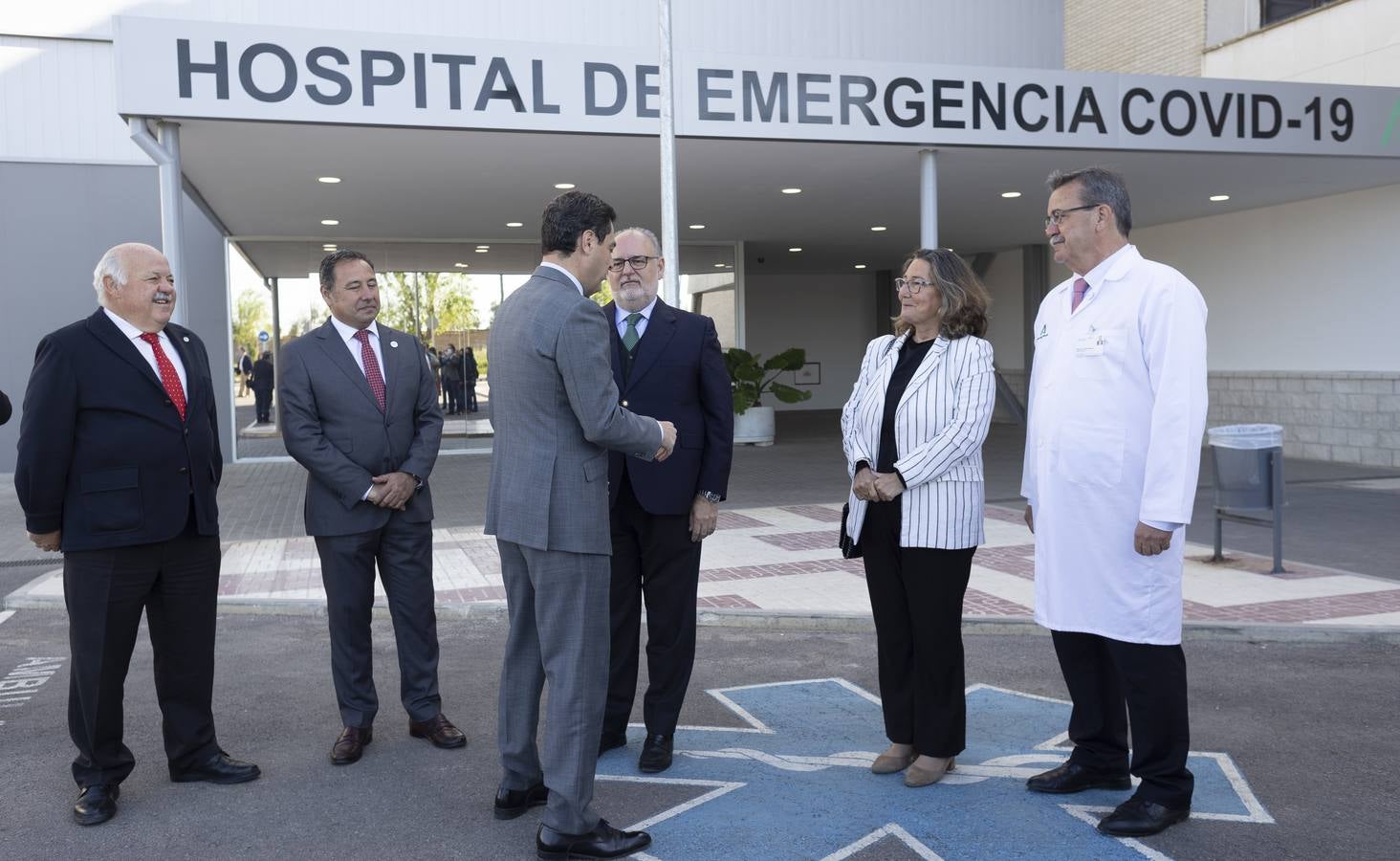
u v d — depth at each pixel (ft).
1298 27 49.73
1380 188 45.98
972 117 35.42
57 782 13.39
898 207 51.03
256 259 56.70
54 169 51.19
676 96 33.14
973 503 12.41
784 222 56.18
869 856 10.82
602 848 10.84
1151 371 11.15
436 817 12.12
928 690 12.56
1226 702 15.74
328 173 39.68
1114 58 61.16
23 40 50.72
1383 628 19.07
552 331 10.57
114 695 12.43
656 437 11.10
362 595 14.24
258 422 56.65
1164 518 10.84
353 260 14.43
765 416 62.13
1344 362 48.24
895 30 61.05
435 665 14.76
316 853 11.21
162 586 12.87
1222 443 25.03
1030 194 47.55
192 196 44.50
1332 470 45.37
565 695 10.80
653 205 50.29
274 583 24.79
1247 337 53.57
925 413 12.40
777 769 13.33
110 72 51.67
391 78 30.89
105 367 12.23
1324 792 12.32
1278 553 24.22
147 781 13.34
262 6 52.60
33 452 11.85
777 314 90.94
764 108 33.83
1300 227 50.14
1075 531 11.68
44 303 51.34
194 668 13.12
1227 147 37.35
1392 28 45.21
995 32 63.00
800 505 37.22
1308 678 16.93
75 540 12.09
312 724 15.47
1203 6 54.80
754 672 17.85
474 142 34.60
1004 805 12.09
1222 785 12.54
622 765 13.56
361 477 13.94
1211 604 21.16
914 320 12.73
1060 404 11.84
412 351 14.97
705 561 26.91
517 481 10.84
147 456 12.38
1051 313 12.29
